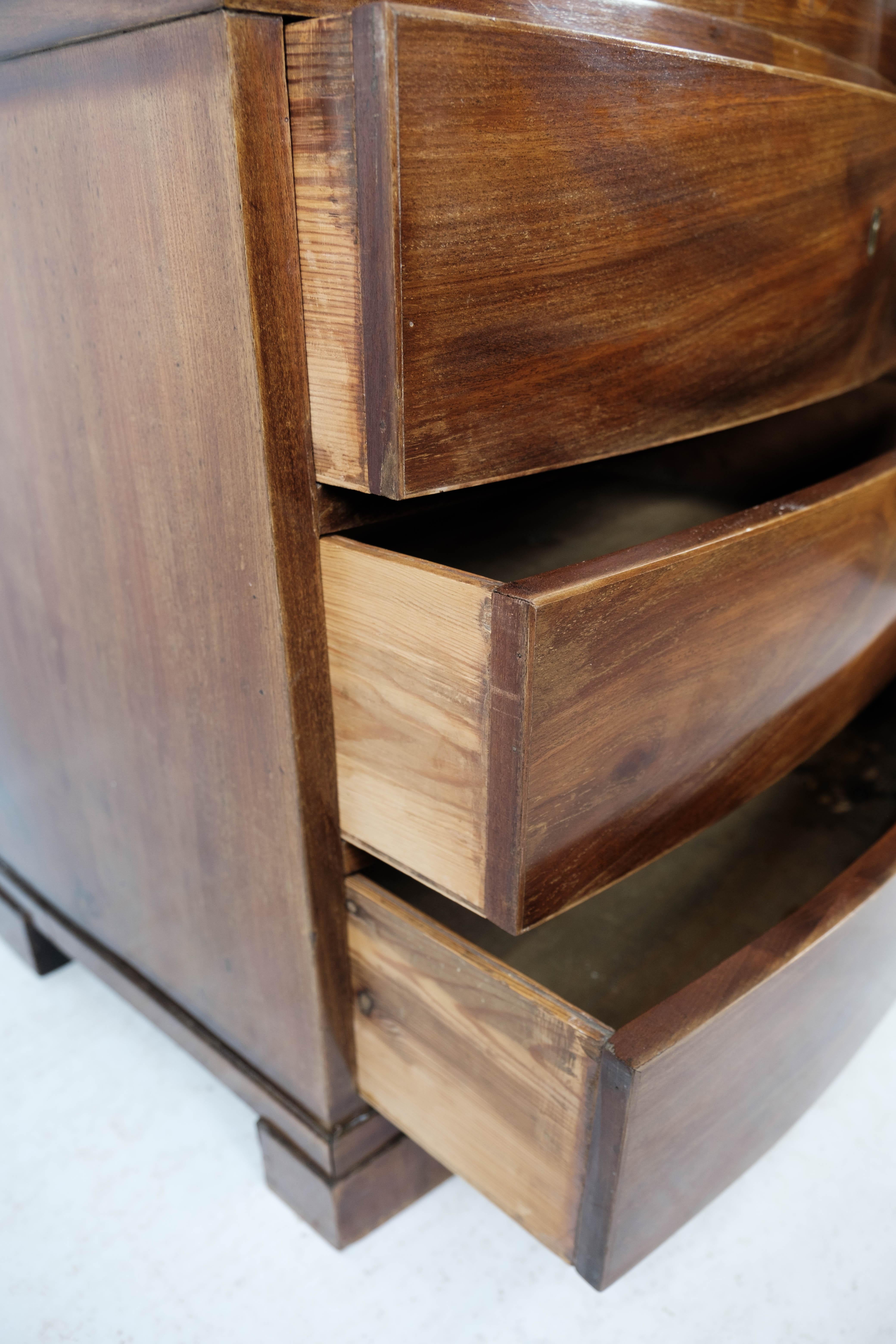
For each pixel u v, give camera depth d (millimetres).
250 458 467
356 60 361
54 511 646
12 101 520
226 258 429
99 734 709
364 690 509
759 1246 676
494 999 507
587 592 411
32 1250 673
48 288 556
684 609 474
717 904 796
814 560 565
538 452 470
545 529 755
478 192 396
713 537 481
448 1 417
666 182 474
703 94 473
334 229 408
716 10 533
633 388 509
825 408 922
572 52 405
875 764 975
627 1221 494
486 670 423
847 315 669
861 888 598
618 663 448
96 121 470
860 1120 781
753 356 587
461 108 377
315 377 454
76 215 510
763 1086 564
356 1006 625
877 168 631
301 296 442
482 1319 628
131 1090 813
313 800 552
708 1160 546
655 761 507
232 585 519
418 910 569
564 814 459
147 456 539
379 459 427
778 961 519
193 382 482
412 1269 666
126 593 610
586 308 463
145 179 456
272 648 511
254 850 601
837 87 557
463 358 419
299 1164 667
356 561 478
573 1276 663
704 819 574
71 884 845
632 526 781
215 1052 732
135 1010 903
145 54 426
